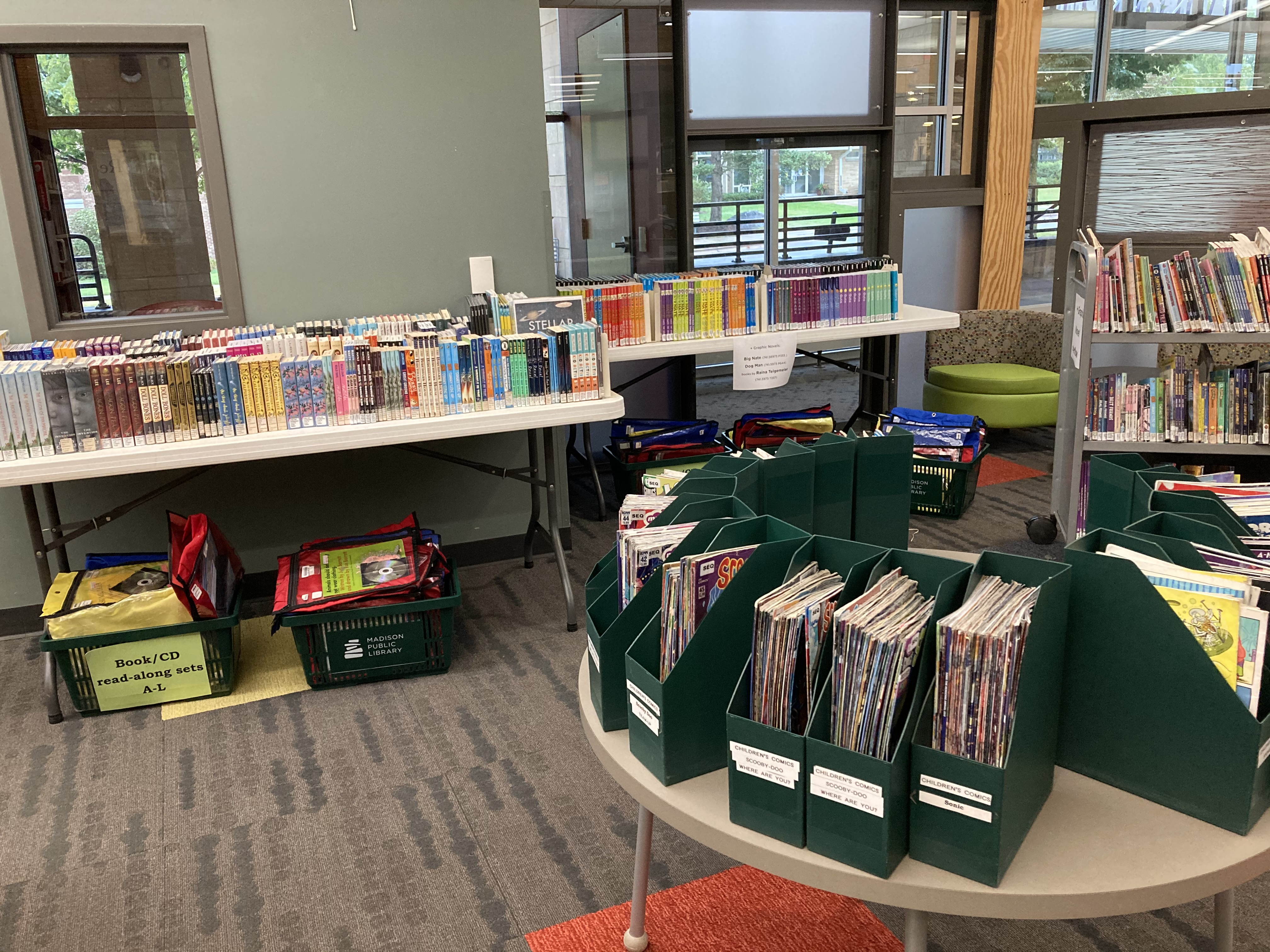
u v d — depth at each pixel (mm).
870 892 1152
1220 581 1238
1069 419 3828
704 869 2182
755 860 1223
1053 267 6098
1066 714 1330
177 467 2861
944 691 1134
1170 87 5398
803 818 1201
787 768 1189
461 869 2205
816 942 1948
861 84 5082
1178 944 1915
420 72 3566
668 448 4590
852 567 1392
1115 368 5422
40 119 3242
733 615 1326
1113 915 1104
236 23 3312
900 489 2117
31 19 3127
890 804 1117
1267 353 4207
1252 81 5113
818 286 4262
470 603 3738
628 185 4898
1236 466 4070
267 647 3389
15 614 3564
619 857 2230
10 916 2104
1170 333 3479
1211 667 1169
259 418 2998
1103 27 5555
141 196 3395
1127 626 1229
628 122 4801
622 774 1387
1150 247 5680
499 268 3850
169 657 2961
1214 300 3430
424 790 2520
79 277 3402
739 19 4738
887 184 5250
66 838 2371
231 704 3006
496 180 3762
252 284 3537
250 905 2109
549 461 3428
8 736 2871
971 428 4469
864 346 5621
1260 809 1212
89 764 2695
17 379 2736
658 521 1638
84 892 2172
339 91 3482
